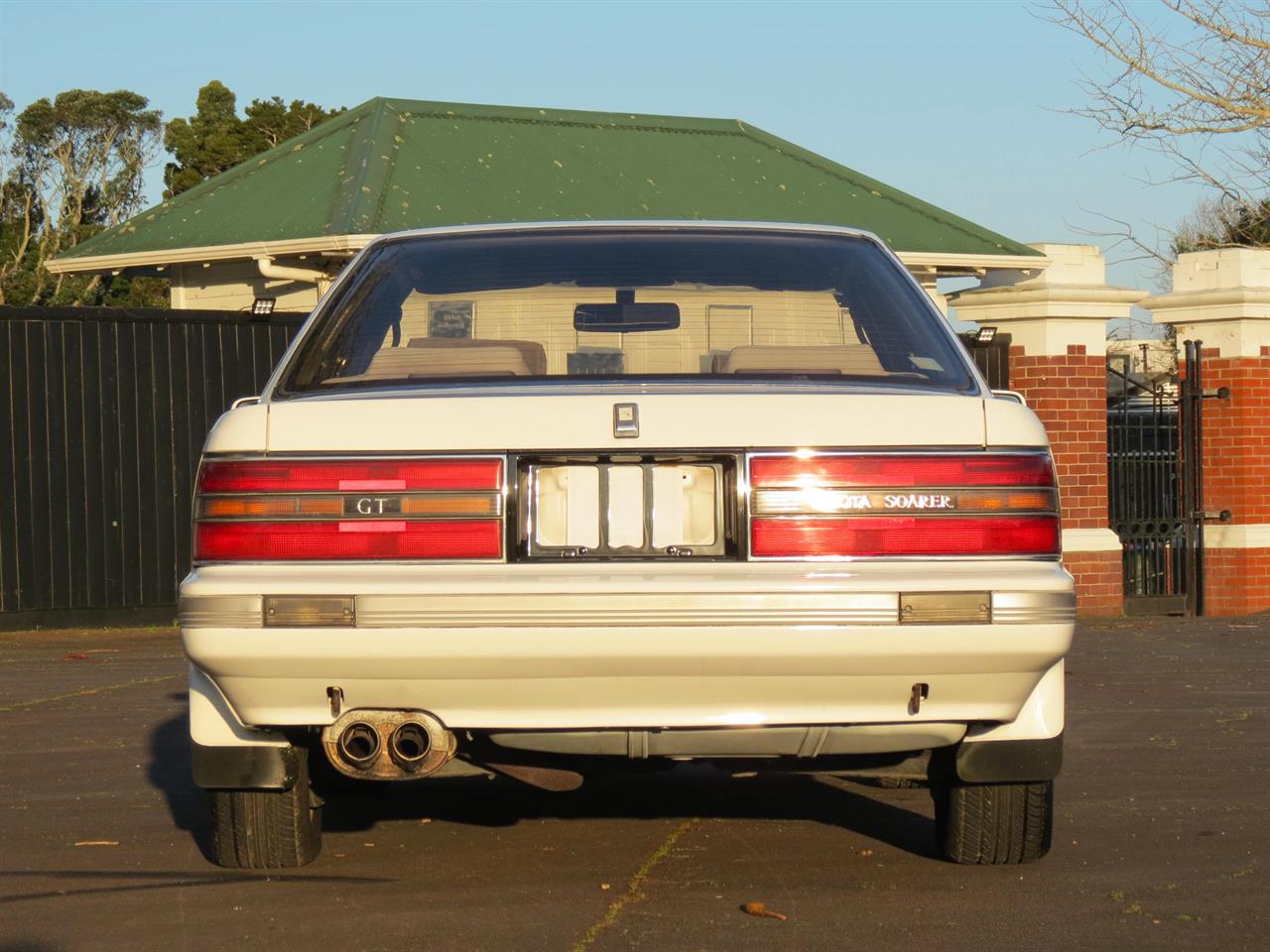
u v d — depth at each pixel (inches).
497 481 150.6
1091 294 523.8
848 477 151.2
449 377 165.8
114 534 466.6
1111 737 285.3
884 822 213.0
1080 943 156.3
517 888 178.5
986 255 607.5
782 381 163.8
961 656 150.3
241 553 151.0
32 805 226.5
